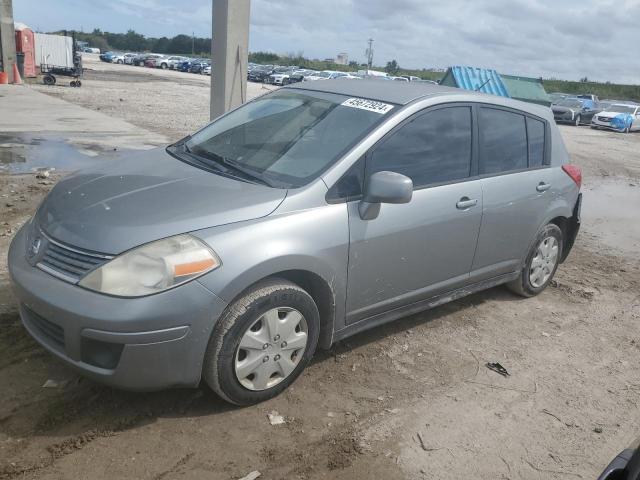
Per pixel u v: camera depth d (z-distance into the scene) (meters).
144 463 2.69
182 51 122.56
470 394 3.56
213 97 8.62
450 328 4.46
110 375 2.72
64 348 2.82
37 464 2.60
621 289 5.71
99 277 2.68
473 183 4.13
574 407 3.54
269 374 3.16
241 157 3.68
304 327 3.25
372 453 2.94
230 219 2.95
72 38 28.67
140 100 22.19
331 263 3.26
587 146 19.91
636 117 29.70
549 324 4.73
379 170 3.55
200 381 3.13
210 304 2.78
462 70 18.14
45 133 12.02
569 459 3.06
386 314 3.84
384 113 3.72
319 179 3.30
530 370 3.94
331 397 3.37
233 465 2.74
